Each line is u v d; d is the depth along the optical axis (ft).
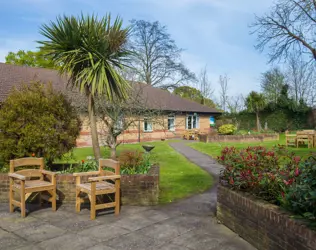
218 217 16.05
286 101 99.71
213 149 53.98
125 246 12.80
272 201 12.72
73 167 24.32
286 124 97.76
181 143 69.46
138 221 16.12
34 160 19.06
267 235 11.65
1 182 19.99
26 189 16.74
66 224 15.56
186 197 21.57
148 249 12.49
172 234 14.21
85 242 13.21
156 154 47.24
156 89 94.38
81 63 24.44
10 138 21.65
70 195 19.54
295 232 10.00
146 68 115.34
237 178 14.80
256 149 17.34
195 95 144.87
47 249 12.46
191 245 12.89
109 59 24.82
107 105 33.12
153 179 19.48
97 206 16.44
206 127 103.76
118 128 35.24
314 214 10.02
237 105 137.69
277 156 16.78
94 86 23.24
